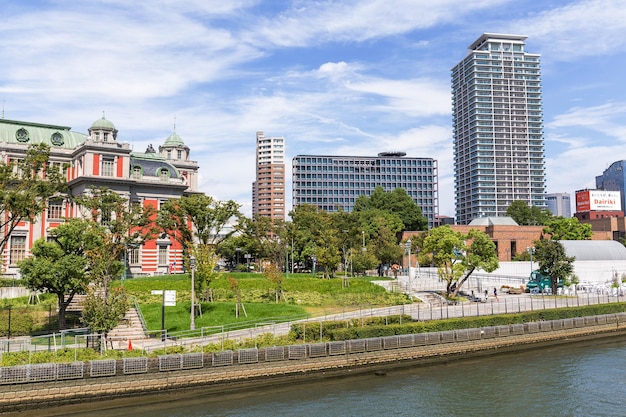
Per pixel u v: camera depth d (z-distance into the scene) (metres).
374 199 147.75
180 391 37.66
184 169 114.94
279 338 44.91
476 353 52.38
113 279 50.59
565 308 62.72
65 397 34.19
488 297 75.75
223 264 142.75
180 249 89.62
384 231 107.50
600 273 97.19
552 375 44.50
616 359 50.72
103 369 35.44
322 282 71.12
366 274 103.00
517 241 128.00
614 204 182.12
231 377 39.50
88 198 61.00
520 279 91.94
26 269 48.62
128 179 83.56
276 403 36.69
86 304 41.28
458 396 38.56
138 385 36.31
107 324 40.59
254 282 69.62
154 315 53.31
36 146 55.31
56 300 56.97
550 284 83.50
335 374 43.72
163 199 89.56
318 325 47.19
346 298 65.12
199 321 51.69
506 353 54.00
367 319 51.25
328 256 80.06
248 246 88.75
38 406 33.44
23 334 46.75
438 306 65.44
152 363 36.97
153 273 85.56
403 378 43.72
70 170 87.44
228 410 35.09
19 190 53.12
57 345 41.56
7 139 84.12
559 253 78.62
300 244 106.19
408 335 48.81
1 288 61.31
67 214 84.38
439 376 44.41
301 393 39.22
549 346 57.59
